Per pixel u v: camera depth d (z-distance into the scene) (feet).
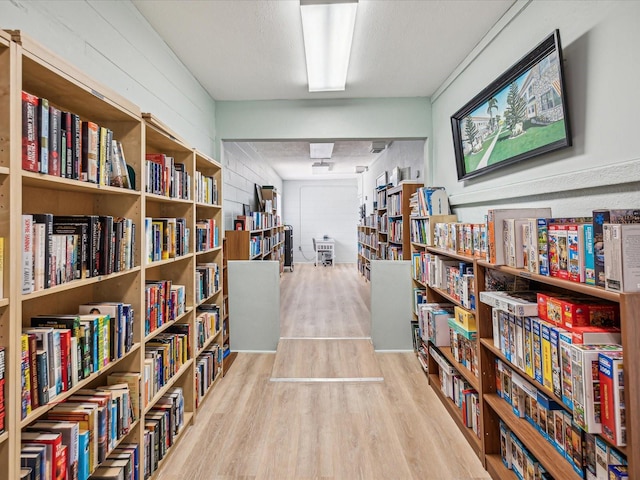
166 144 7.25
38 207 4.42
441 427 7.45
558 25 5.79
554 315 4.51
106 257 4.64
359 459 6.42
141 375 5.46
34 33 4.33
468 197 9.19
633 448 3.29
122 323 5.05
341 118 12.02
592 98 5.08
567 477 4.21
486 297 5.80
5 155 3.16
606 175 4.73
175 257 6.97
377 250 19.97
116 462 4.99
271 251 22.56
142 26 7.15
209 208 10.38
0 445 3.11
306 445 6.85
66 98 4.51
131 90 6.70
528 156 6.38
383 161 22.12
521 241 5.31
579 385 3.77
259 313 12.09
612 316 4.13
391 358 11.32
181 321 7.87
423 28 7.82
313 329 14.06
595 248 3.81
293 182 36.47
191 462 6.37
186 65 9.41
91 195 5.51
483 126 8.07
